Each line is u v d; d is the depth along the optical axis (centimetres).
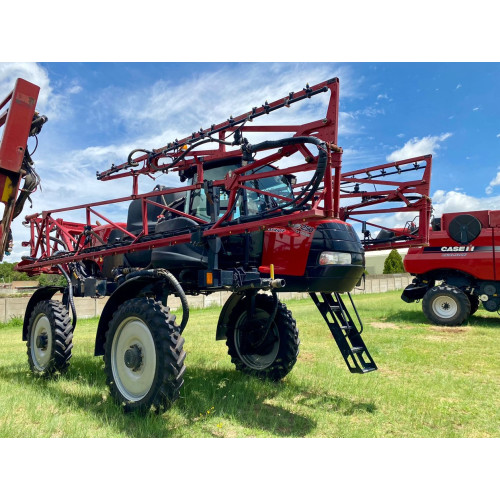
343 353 454
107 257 639
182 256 466
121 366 411
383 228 799
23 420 385
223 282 415
